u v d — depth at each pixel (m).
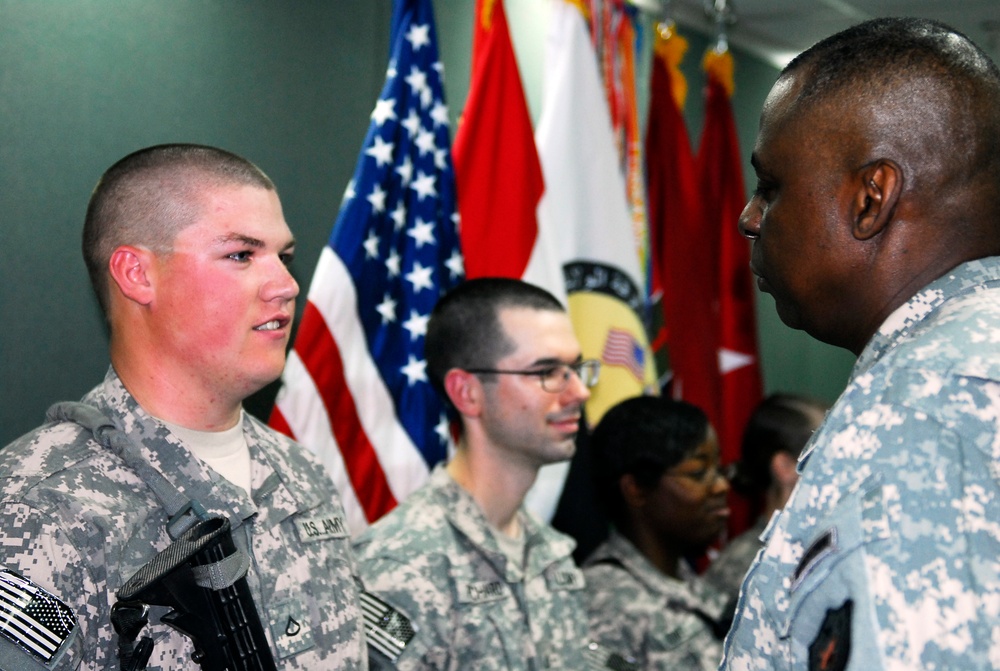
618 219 2.59
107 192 1.21
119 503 1.10
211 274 1.17
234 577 1.04
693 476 2.04
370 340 2.06
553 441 1.70
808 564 0.75
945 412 0.73
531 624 1.66
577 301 2.51
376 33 2.39
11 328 1.70
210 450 1.22
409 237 2.16
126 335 1.21
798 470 0.86
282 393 1.93
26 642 0.97
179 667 1.09
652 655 1.92
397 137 2.17
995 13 3.44
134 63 1.88
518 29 2.79
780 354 4.11
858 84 0.84
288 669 1.16
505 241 2.32
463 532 1.64
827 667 0.72
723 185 3.17
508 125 2.37
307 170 2.22
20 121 1.71
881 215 0.83
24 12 1.71
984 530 0.70
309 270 2.22
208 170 1.21
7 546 1.00
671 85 2.97
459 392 1.73
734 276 3.16
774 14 3.48
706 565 3.01
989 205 0.83
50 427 1.15
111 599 1.05
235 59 2.06
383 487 2.02
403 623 1.50
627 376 2.52
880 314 0.86
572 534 2.40
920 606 0.69
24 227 1.72
